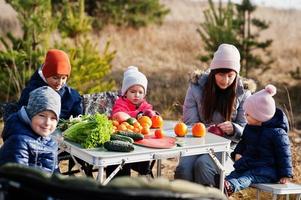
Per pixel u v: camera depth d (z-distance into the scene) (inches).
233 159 221.8
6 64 351.6
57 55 223.9
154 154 180.1
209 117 229.1
